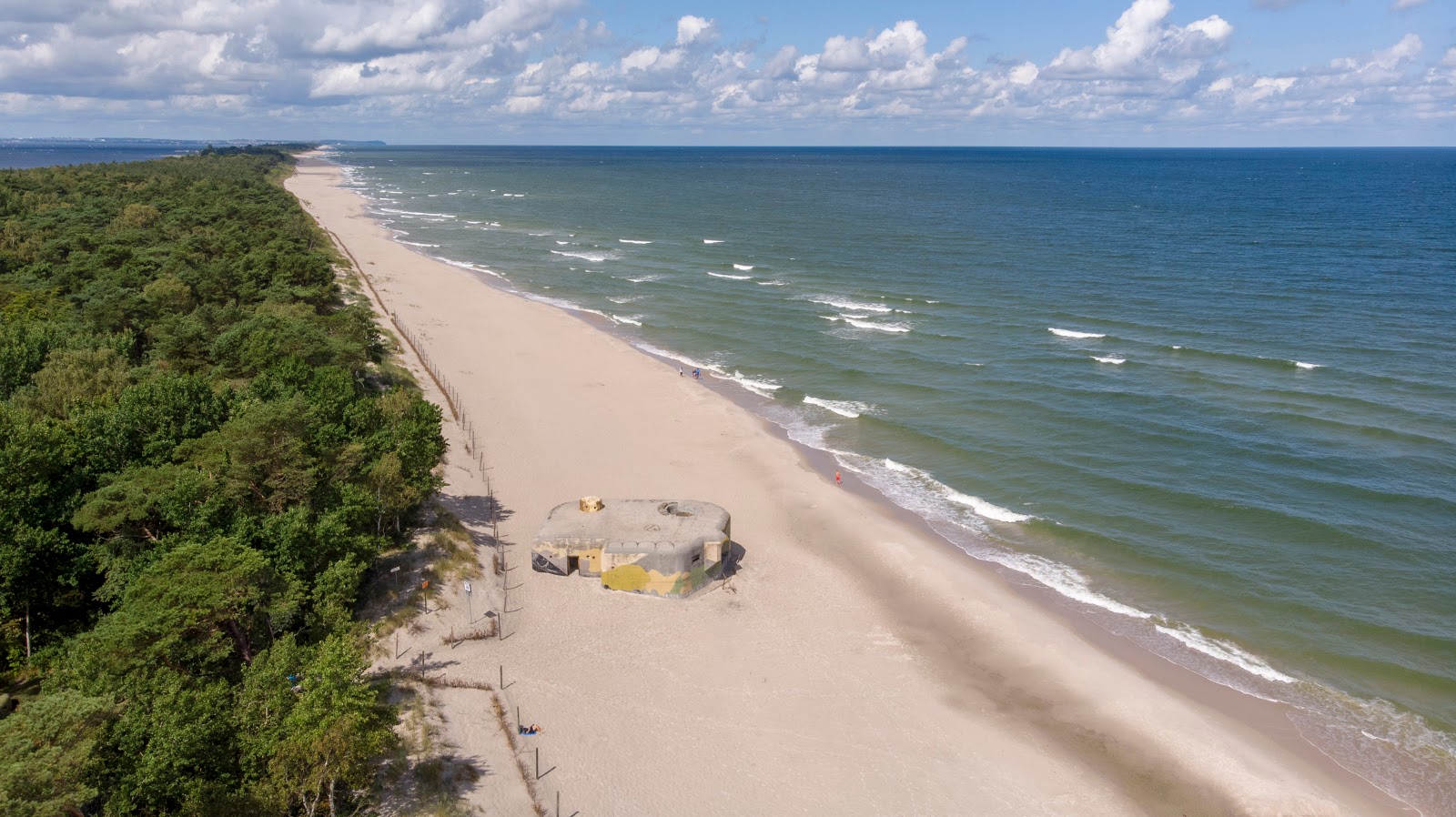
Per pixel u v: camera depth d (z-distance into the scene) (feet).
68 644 102.42
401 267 376.48
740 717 107.65
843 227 508.53
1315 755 103.09
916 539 152.15
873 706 110.63
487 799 91.66
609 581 132.26
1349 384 214.48
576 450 186.29
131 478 119.34
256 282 253.24
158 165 645.92
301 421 131.13
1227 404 204.33
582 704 108.27
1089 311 289.74
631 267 389.39
